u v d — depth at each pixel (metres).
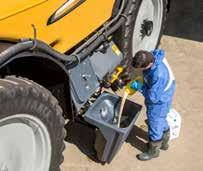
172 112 6.23
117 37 6.27
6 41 4.41
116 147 5.66
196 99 6.93
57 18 4.89
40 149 4.89
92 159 5.96
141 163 5.96
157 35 7.43
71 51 5.44
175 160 6.01
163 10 7.31
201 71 7.50
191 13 8.00
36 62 4.88
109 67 6.07
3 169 4.66
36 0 4.54
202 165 5.96
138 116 6.35
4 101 4.13
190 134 6.37
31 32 4.61
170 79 5.59
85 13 5.36
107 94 5.91
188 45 8.09
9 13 4.32
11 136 4.55
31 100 4.41
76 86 5.46
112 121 5.84
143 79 5.63
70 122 6.44
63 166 5.83
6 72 4.82
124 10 6.17
